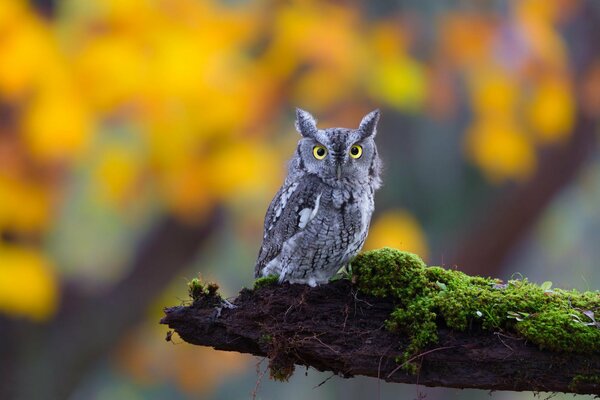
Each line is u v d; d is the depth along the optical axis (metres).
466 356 6.02
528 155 17.83
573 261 26.67
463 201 20.25
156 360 20.97
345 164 7.54
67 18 14.42
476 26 16.19
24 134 13.70
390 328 6.20
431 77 16.25
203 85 13.97
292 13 14.73
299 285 6.52
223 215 16.70
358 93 16.05
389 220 18.52
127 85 13.64
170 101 14.16
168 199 15.46
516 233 19.97
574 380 5.86
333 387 20.22
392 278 6.31
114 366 21.61
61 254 19.61
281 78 15.06
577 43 19.23
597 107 19.06
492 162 17.84
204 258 21.80
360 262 6.39
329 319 6.35
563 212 25.28
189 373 21.14
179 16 14.23
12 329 15.38
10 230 14.11
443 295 6.19
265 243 7.84
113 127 16.41
